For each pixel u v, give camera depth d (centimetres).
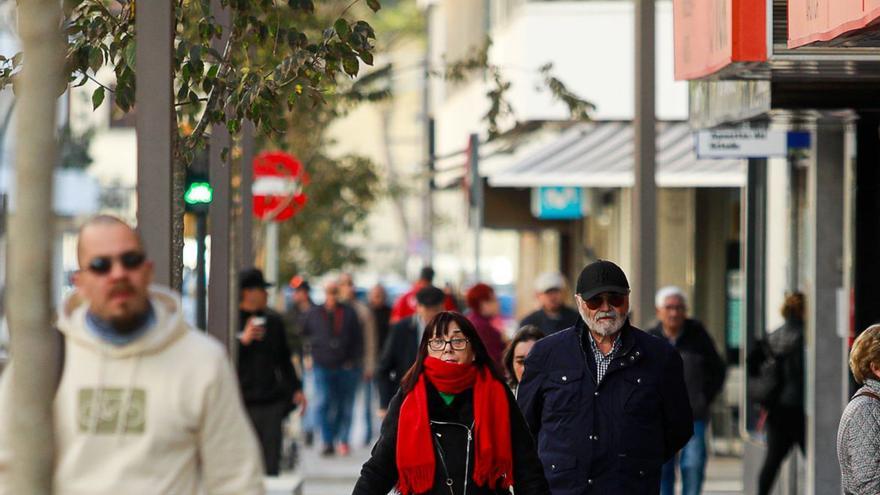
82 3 1994
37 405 946
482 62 4031
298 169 4212
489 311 3403
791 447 3203
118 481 1100
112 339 1115
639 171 2973
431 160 6272
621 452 1922
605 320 1917
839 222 2998
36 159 927
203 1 2005
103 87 1938
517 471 1773
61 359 1115
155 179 1562
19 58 1916
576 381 1941
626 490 1920
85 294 1111
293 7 2094
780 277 3444
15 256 929
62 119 3756
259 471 1144
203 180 2844
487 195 6562
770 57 2027
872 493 1772
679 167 4544
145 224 1562
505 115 3916
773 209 3491
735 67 2111
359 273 14662
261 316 3341
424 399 1752
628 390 1930
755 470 3459
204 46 1984
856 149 2870
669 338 3112
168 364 1120
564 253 7150
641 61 2961
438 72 4197
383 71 4384
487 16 6962
